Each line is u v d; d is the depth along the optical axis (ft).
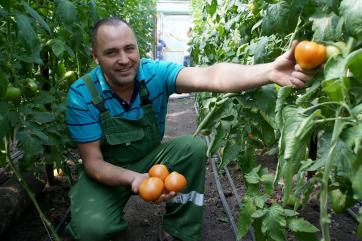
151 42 28.60
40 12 8.05
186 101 26.84
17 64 6.22
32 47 5.32
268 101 5.70
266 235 5.69
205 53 13.44
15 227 8.49
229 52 9.59
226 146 6.45
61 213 9.11
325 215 3.24
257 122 6.18
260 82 5.28
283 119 3.97
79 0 9.17
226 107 6.26
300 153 3.80
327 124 4.06
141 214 9.23
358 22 3.43
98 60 6.49
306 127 3.47
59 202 9.60
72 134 6.75
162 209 9.45
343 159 3.85
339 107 3.36
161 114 7.36
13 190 8.54
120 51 6.19
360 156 3.25
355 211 8.94
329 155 3.23
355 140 3.10
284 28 5.10
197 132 6.39
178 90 7.04
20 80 6.64
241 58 8.34
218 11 12.44
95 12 8.89
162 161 7.36
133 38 6.39
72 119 6.70
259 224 5.69
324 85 3.47
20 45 6.60
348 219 8.57
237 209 9.41
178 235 7.38
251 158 6.36
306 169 4.09
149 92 6.93
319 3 4.61
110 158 7.22
